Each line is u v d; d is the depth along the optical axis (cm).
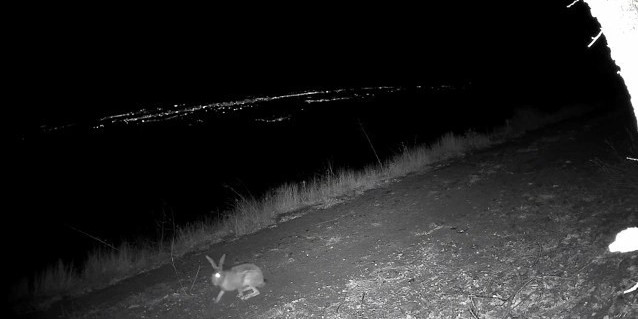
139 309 623
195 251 848
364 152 1809
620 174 711
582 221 591
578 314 407
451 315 466
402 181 1017
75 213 1407
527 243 573
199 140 2706
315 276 627
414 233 698
